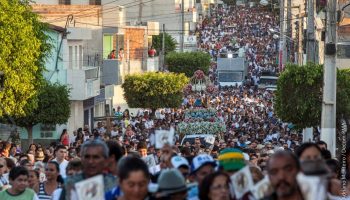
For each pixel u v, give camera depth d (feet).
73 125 187.32
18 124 157.48
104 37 236.43
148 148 82.74
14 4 141.38
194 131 151.43
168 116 192.44
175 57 308.60
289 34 293.84
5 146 98.02
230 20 566.36
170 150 44.14
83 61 212.02
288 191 32.86
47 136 174.91
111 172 44.32
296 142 137.18
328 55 98.58
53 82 182.60
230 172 41.01
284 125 184.24
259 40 488.02
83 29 191.31
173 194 37.86
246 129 171.83
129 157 38.11
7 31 140.15
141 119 187.01
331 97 98.73
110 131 141.38
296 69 142.31
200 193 37.96
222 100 252.62
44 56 149.38
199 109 193.26
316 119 143.84
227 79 318.24
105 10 260.83
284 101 144.46
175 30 367.25
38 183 58.85
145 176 36.99
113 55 227.40
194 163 42.73
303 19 216.33
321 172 32.04
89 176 41.93
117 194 39.99
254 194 36.73
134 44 265.13
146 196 37.81
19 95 144.15
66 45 187.21
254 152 94.63
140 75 213.05
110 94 220.02
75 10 234.58
